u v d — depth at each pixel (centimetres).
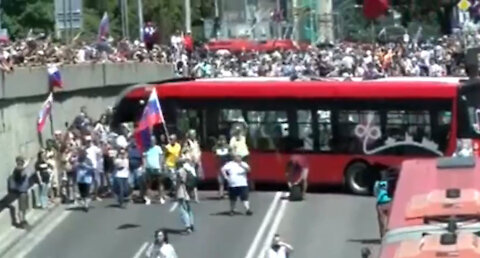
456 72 8038
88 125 5456
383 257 1658
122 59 7400
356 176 5169
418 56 8544
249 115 5291
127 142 5150
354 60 7944
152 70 7900
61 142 5156
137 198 5125
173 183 5041
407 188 1889
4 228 4594
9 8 9812
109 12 11775
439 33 14600
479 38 10338
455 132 4972
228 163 4788
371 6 9750
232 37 12719
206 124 5350
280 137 5241
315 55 8562
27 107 5562
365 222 4553
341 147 5162
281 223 4612
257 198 5169
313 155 5194
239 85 5297
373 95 5094
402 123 5069
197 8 14212
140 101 5488
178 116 5375
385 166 5100
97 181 5100
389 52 8688
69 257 4156
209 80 5444
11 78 5281
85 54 6794
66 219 4797
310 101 5188
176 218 4738
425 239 1672
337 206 4916
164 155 5034
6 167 5209
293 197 5075
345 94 5141
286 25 13962
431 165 1967
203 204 5044
